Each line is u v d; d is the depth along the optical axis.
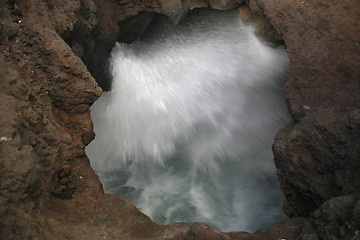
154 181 8.09
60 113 5.76
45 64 5.70
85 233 4.88
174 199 7.64
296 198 6.39
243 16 8.20
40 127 5.15
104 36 7.66
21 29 5.62
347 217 4.34
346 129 5.48
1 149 4.28
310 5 6.57
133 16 8.05
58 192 5.16
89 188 5.46
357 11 6.27
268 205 7.55
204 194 7.79
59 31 6.05
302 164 5.90
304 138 5.86
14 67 5.33
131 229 5.12
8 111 4.59
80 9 6.64
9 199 4.16
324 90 6.07
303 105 6.14
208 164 8.55
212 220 7.18
